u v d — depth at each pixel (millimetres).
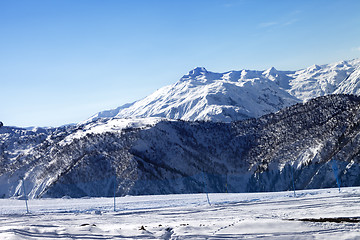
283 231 24188
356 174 126438
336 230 24031
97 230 25703
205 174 170375
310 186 135375
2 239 22266
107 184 150375
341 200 41062
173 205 48344
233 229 25219
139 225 30562
